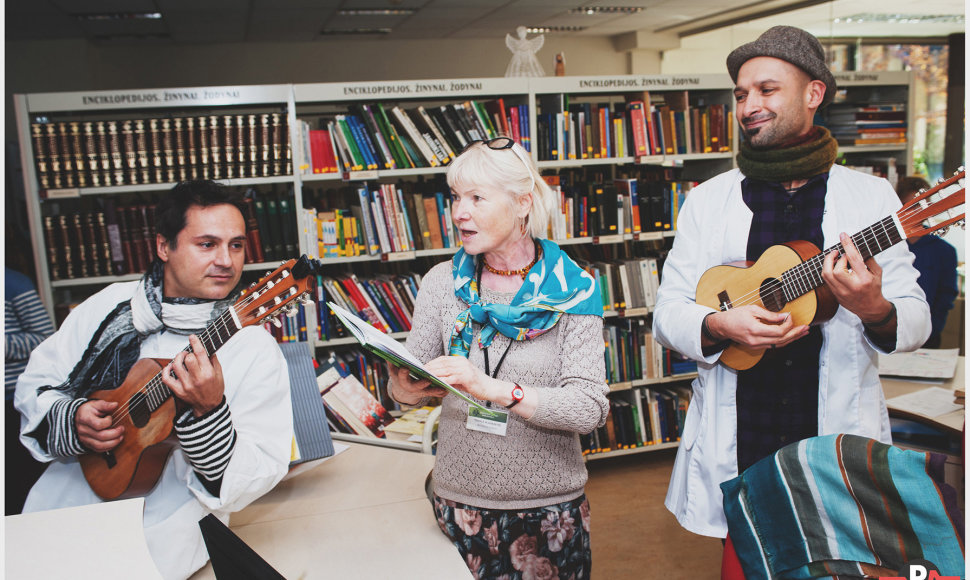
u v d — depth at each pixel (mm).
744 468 1656
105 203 3264
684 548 3029
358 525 1566
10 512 2500
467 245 1325
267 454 1388
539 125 3654
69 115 4055
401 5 7762
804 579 1138
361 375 3480
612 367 3775
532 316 1312
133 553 961
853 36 8258
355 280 3490
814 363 1609
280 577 852
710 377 1692
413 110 3590
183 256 1380
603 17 9320
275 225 3367
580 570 1421
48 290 3252
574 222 3688
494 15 8680
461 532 1394
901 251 1580
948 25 7215
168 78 9383
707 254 1742
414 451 2066
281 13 7684
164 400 1364
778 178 1619
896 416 2279
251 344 1433
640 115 3729
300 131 3344
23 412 1459
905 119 4949
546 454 1354
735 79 1688
